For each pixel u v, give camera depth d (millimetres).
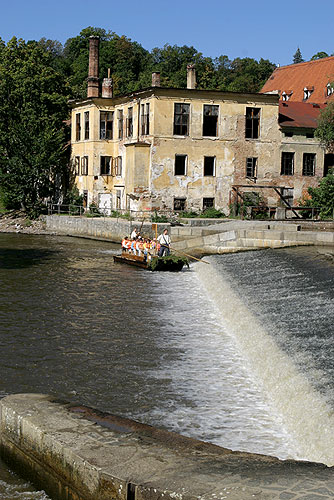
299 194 55906
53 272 33688
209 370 16703
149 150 52844
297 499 7012
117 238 48812
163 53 121062
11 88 63906
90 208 58469
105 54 122438
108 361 17422
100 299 26312
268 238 37719
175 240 39906
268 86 89750
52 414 10633
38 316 22734
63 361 17359
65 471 9180
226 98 53625
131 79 119688
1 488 9984
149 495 7781
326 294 21547
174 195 53438
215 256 37812
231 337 20172
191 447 9344
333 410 11695
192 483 7773
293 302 21188
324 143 56125
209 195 54219
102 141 60281
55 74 66375
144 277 32750
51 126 63719
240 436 12500
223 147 54094
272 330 18047
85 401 14406
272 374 15305
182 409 13930
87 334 20328
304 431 12109
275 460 8781
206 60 120188
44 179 64812
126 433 9828
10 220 61375
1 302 25016
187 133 53312
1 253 41594
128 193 54562
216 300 25766
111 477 8227
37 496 9703
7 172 63969
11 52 67375
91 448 9188
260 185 55000
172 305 25359
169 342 19469
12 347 18625
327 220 48500
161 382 15703
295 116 57719
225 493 7367
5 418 10953
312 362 14492
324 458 10898
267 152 54969
